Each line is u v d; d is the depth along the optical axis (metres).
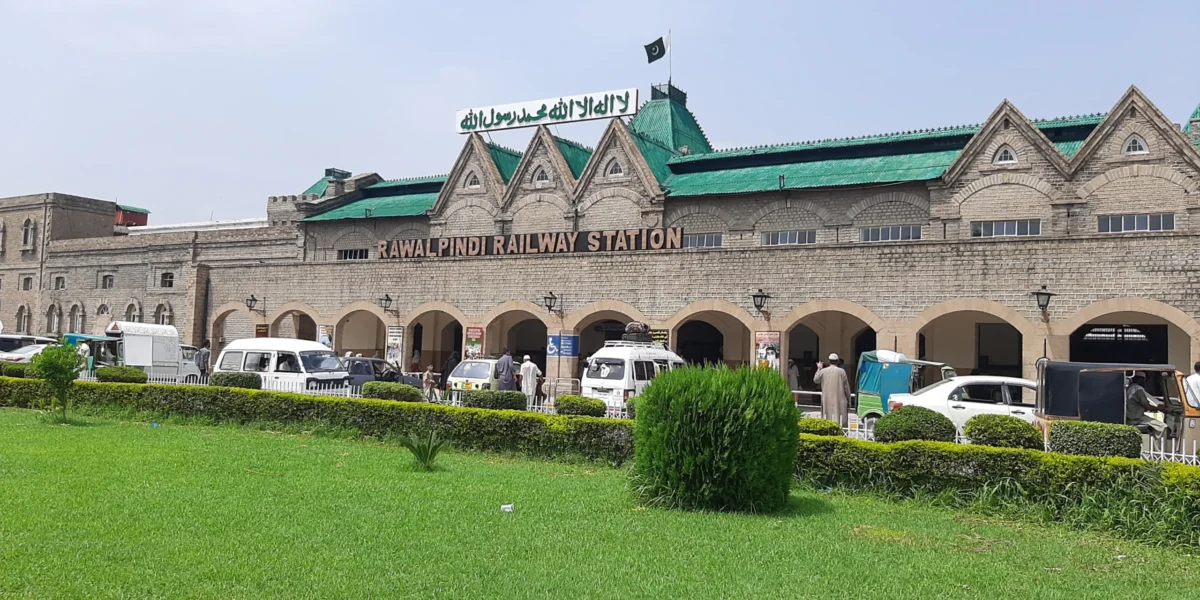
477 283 35.66
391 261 37.78
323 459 16.28
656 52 49.09
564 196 41.53
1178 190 30.41
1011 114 33.16
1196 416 17.00
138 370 26.58
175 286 53.44
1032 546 10.86
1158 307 24.45
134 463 14.75
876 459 14.11
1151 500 11.58
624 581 8.78
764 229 37.03
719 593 8.48
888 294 28.03
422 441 15.88
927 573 9.38
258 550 9.45
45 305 60.00
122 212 77.12
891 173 35.62
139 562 8.84
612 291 32.75
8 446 16.19
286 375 27.42
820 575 9.20
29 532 9.72
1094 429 13.38
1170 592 9.00
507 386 26.44
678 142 46.22
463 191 44.50
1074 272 25.58
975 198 33.50
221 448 17.30
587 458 17.03
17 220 62.50
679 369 13.40
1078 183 32.00
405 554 9.48
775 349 29.61
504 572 8.96
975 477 13.35
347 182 51.75
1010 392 19.77
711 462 12.57
